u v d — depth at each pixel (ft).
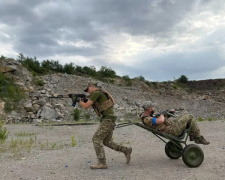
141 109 81.30
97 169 17.80
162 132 18.13
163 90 123.34
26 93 72.69
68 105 71.31
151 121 17.97
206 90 138.62
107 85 98.68
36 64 98.22
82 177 16.19
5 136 29.40
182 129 18.25
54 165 18.88
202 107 102.73
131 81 118.83
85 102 17.95
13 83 73.87
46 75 91.30
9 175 16.60
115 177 16.07
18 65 83.51
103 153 17.89
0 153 22.58
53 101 71.56
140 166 18.44
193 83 145.69
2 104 60.80
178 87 136.67
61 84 86.02
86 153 22.75
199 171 16.94
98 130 17.89
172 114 19.11
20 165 18.83
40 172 17.22
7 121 57.06
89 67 116.37
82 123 47.75
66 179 15.88
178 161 19.72
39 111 64.44
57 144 27.30
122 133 35.40
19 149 24.18
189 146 17.65
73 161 19.99
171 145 19.80
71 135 34.30
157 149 24.30
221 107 102.63
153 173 16.69
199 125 40.96
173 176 16.01
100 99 17.80
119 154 22.18
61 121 60.54
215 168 17.47
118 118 68.39
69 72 106.42
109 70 121.08
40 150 24.00
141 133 34.96
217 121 45.50
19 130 38.32
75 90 84.48
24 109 64.80
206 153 21.90
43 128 40.93
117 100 87.92
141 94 104.27
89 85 18.33
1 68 76.84
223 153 21.74
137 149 24.50
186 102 108.58
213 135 31.48
